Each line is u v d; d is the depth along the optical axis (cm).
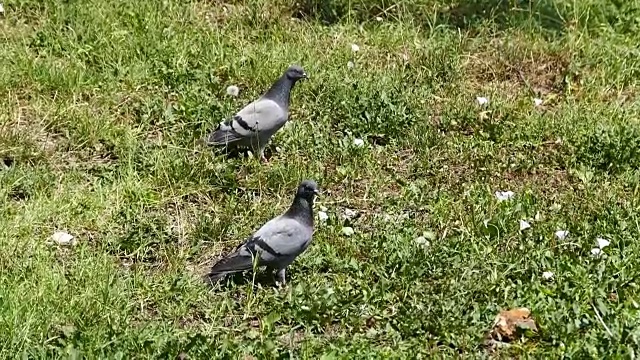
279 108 580
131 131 588
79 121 588
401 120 604
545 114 620
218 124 591
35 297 500
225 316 508
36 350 484
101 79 616
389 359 488
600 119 617
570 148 598
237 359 487
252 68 630
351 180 574
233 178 565
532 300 509
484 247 534
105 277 512
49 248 529
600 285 516
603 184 576
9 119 589
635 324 497
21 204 549
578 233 545
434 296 511
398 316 504
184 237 541
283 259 514
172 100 612
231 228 545
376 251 532
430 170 582
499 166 584
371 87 620
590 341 492
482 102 621
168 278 518
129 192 556
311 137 593
